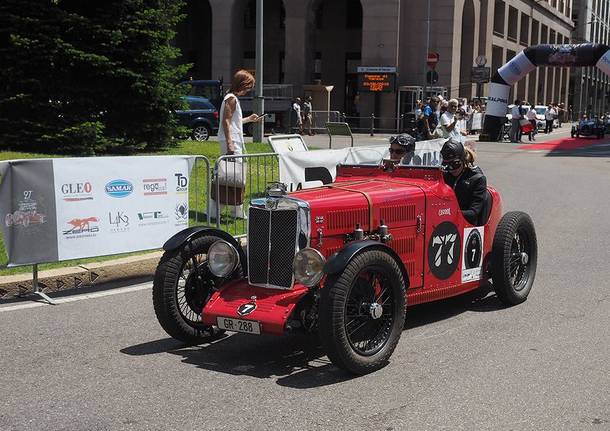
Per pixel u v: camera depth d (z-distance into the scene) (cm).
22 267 820
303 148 1230
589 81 9244
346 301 512
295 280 556
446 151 698
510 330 648
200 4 4822
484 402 485
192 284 614
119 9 1597
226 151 1047
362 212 586
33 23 1493
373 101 3956
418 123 1912
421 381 524
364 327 549
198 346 616
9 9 1493
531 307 724
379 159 1294
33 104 1521
